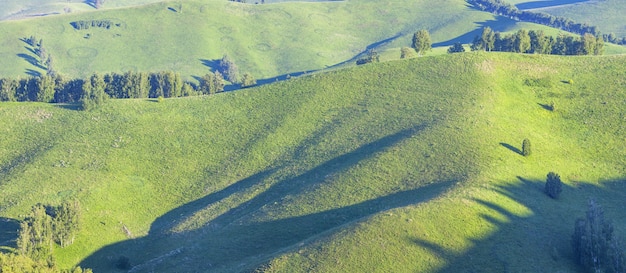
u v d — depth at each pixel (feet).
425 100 381.19
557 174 270.87
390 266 199.11
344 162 319.68
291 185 308.19
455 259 202.59
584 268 205.98
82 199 314.14
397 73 432.25
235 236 258.37
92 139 383.04
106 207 312.29
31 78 534.37
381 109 381.81
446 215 225.15
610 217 253.24
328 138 357.41
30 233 258.98
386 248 207.41
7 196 314.55
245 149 367.04
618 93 370.73
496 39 562.25
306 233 247.70
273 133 379.35
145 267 247.91
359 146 336.49
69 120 412.16
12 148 377.09
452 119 337.52
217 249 249.14
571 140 328.49
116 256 269.44
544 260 207.00
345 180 288.92
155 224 304.30
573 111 358.64
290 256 212.43
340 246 210.79
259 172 338.95
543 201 256.52
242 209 294.25
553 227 233.76
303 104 411.54
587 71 405.80
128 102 440.04
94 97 443.32
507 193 252.62
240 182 332.39
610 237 214.28
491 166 277.03
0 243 267.39
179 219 301.63
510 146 305.53
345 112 390.83
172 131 395.55
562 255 213.87
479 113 343.26
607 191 279.90
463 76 404.77
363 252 206.18
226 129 395.34
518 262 202.08
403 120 358.23
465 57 431.43
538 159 298.56
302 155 343.67
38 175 336.70
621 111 350.23
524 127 333.01
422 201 240.53
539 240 220.02
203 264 237.86
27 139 388.16
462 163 283.59
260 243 248.11
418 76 420.77
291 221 260.62
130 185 337.52
